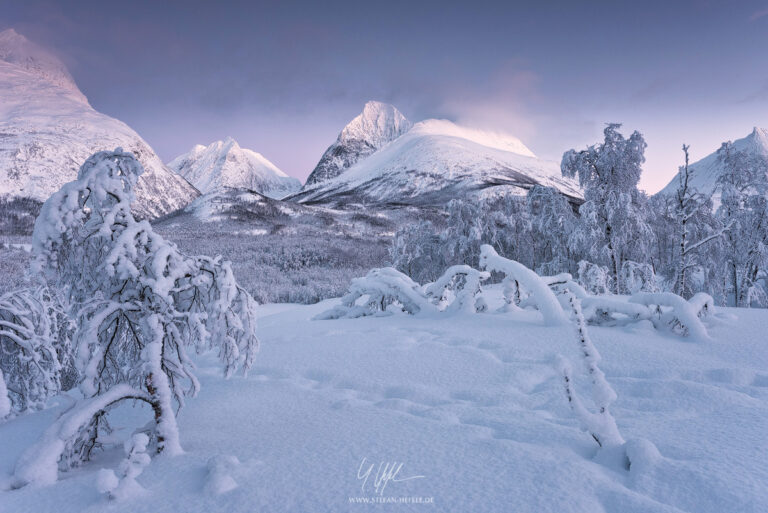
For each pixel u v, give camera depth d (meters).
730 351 7.07
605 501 2.88
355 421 4.73
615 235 22.58
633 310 9.03
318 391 6.16
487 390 5.63
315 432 4.46
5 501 3.35
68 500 3.29
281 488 3.23
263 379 6.90
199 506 3.06
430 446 3.88
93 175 4.64
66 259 4.73
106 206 4.88
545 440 3.98
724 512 2.65
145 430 4.40
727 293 25.09
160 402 4.25
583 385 5.70
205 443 4.44
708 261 21.56
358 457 3.73
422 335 9.15
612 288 22.53
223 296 4.90
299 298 39.78
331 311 13.63
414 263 39.41
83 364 4.35
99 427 4.91
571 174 23.69
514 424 4.40
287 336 10.23
